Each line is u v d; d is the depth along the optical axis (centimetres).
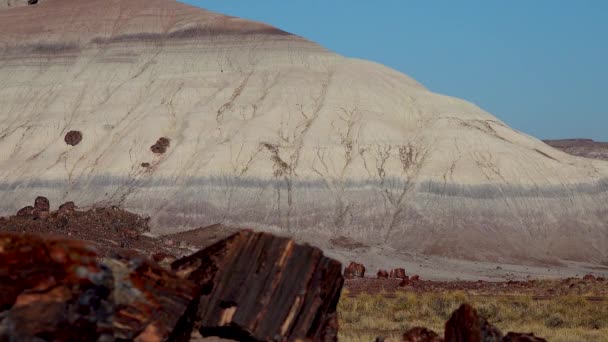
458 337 1734
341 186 13762
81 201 14088
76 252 1092
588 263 12494
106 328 1107
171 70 17438
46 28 19088
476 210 13325
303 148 14400
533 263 12281
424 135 14988
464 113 15988
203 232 11519
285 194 13538
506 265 11956
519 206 13475
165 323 1230
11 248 1048
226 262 1558
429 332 2150
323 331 1552
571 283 6481
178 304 1266
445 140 14662
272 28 18412
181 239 10844
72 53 18375
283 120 15312
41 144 15900
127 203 13662
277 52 17638
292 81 16475
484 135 14862
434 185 13625
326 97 15900
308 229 12938
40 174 14825
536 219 13325
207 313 1520
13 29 19188
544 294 5403
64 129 16212
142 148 15075
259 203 13388
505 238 12888
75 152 15388
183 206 13362
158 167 14388
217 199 13488
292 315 1491
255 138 14625
